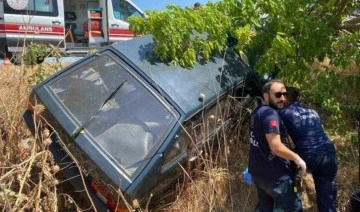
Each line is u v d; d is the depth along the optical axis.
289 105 3.87
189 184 4.05
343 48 4.62
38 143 3.82
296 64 4.69
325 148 3.66
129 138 3.68
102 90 4.01
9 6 9.95
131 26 4.66
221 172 4.31
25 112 4.08
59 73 4.09
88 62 4.23
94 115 3.80
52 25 10.65
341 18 4.91
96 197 3.60
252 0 4.82
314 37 4.63
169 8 4.66
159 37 4.41
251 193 4.36
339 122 5.03
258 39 4.91
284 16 4.70
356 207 4.02
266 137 3.40
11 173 3.25
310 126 3.72
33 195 3.21
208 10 4.76
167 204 4.05
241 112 4.79
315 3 4.79
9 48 9.98
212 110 4.32
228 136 4.71
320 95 4.87
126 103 3.93
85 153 3.57
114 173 3.46
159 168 3.60
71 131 3.67
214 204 4.03
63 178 4.08
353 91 5.14
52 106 3.83
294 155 3.34
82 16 11.99
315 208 4.30
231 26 4.92
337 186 4.38
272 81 3.84
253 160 3.57
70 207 3.96
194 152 4.00
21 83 4.79
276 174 3.46
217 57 4.87
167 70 4.29
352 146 4.88
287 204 3.50
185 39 4.61
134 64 4.17
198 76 4.42
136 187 3.42
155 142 3.66
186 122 3.89
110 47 4.33
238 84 4.70
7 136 4.07
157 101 3.93
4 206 2.96
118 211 3.47
